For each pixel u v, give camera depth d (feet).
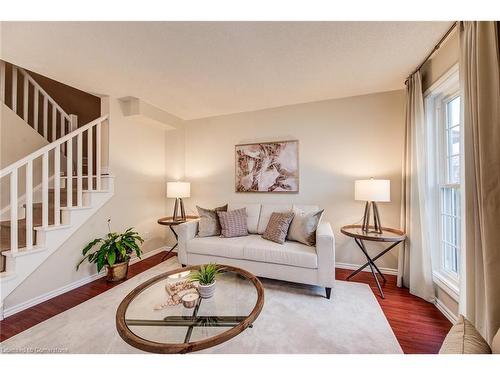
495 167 3.98
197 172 12.80
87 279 8.87
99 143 9.49
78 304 7.15
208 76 8.06
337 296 7.48
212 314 4.70
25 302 7.00
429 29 5.61
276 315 6.39
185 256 9.35
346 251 10.02
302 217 8.69
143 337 4.13
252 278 5.93
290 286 8.23
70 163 8.32
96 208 9.23
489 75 4.10
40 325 6.05
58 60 6.99
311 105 10.55
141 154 11.59
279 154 11.02
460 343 2.89
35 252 7.12
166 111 11.75
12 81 9.58
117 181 10.26
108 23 5.31
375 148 9.56
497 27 4.04
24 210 9.20
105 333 5.70
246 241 8.85
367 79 8.33
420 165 7.36
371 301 7.15
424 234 7.25
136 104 10.24
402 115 9.18
